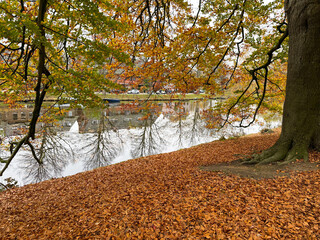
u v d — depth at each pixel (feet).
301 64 20.02
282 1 23.38
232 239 10.87
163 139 64.54
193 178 20.93
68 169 39.32
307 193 14.37
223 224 12.27
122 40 22.38
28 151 47.67
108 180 25.52
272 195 14.92
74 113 105.29
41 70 13.51
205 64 28.04
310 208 12.71
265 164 21.24
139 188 20.29
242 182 17.98
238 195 15.65
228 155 31.27
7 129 58.95
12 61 16.25
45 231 14.20
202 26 22.85
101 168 34.09
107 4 12.19
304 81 20.12
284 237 10.58
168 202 16.05
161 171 26.08
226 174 20.61
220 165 25.73
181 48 23.98
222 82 38.09
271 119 90.07
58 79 13.29
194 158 32.58
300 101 20.54
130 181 23.41
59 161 43.42
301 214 12.26
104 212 15.84
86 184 25.35
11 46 13.34
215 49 27.27
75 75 13.75
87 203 18.60
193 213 13.96
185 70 28.14
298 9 19.48
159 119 100.32
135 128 80.18
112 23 11.98
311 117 20.21
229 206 14.20
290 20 20.71
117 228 13.35
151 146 56.54
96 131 72.13
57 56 15.43
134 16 27.89
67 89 13.29
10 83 18.72
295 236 10.57
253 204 14.05
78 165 41.78
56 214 17.12
